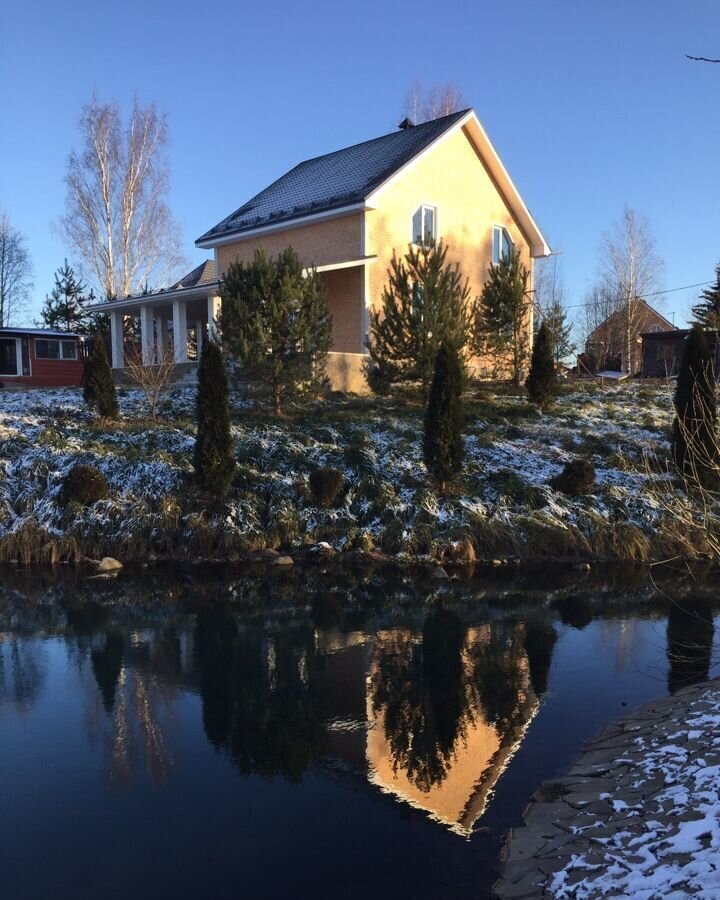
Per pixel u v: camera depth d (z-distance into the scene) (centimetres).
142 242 3241
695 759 433
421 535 1212
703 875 301
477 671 661
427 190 2191
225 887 348
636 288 4297
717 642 748
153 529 1216
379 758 488
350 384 1889
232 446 1269
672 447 1337
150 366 1683
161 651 723
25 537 1196
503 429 1592
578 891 318
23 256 4941
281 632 790
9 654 716
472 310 1895
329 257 2125
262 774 466
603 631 792
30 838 394
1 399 1802
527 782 452
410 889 344
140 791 445
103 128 3066
